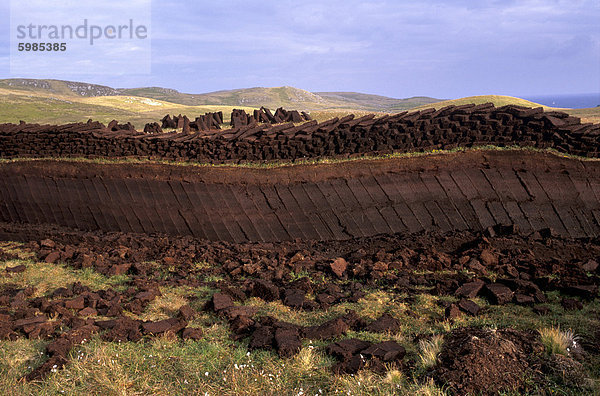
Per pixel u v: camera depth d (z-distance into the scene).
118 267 10.65
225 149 14.47
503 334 5.93
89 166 15.24
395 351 5.77
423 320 7.32
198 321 7.61
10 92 103.62
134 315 8.02
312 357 5.83
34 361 6.06
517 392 4.85
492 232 11.14
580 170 11.61
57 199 15.40
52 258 11.73
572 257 10.10
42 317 7.46
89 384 5.32
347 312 7.77
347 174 12.92
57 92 190.62
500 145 12.63
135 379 5.46
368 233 12.46
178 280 9.88
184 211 13.70
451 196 12.17
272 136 14.11
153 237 13.51
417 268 9.95
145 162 14.81
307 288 9.05
